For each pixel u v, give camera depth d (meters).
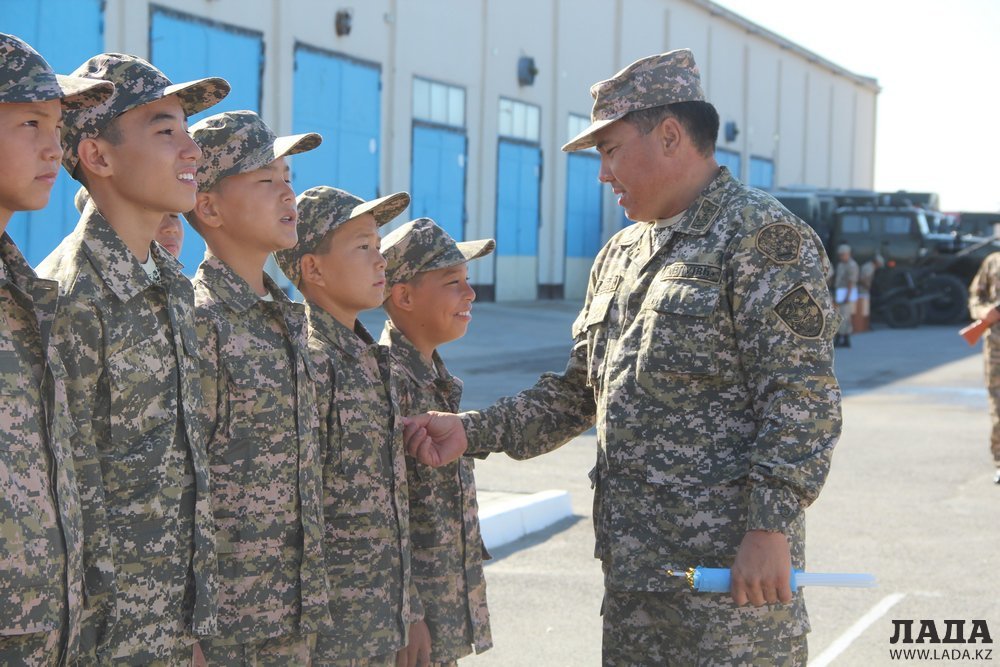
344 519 3.10
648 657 3.02
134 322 2.50
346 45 20.69
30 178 2.22
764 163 37.44
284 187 3.00
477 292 25.23
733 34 35.00
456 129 24.09
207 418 2.76
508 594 5.69
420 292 3.72
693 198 3.03
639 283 3.04
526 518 6.95
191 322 2.65
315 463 2.93
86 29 15.50
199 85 2.61
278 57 19.02
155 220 2.66
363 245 3.31
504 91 25.64
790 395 2.79
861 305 23.91
